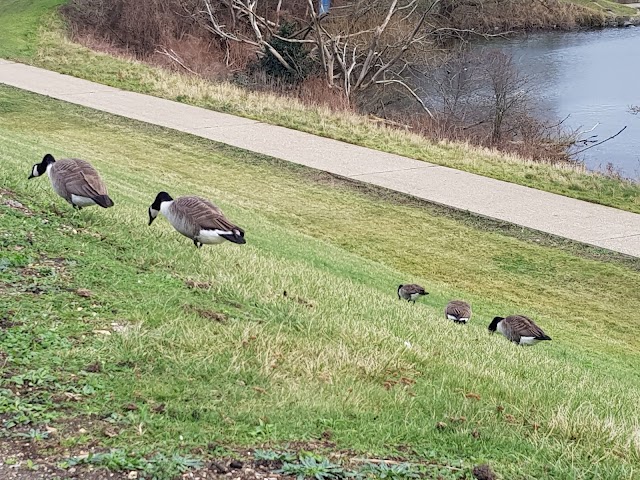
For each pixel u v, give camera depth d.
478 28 50.75
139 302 7.88
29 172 13.08
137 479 4.70
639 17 61.06
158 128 26.62
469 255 18.28
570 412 7.20
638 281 17.20
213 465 4.97
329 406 6.34
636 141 34.38
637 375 12.41
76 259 8.80
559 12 57.78
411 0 42.06
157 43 43.88
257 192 21.28
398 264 17.48
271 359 7.14
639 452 6.42
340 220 19.80
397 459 5.55
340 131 28.41
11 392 5.58
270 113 30.00
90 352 6.44
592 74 45.62
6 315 6.90
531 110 36.94
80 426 5.27
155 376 6.29
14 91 29.80
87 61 36.66
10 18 45.19
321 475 4.99
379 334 8.61
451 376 7.88
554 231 19.70
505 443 6.26
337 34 41.00
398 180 23.16
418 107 39.84
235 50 42.97
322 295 10.25
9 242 8.84
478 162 25.84
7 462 4.75
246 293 9.04
